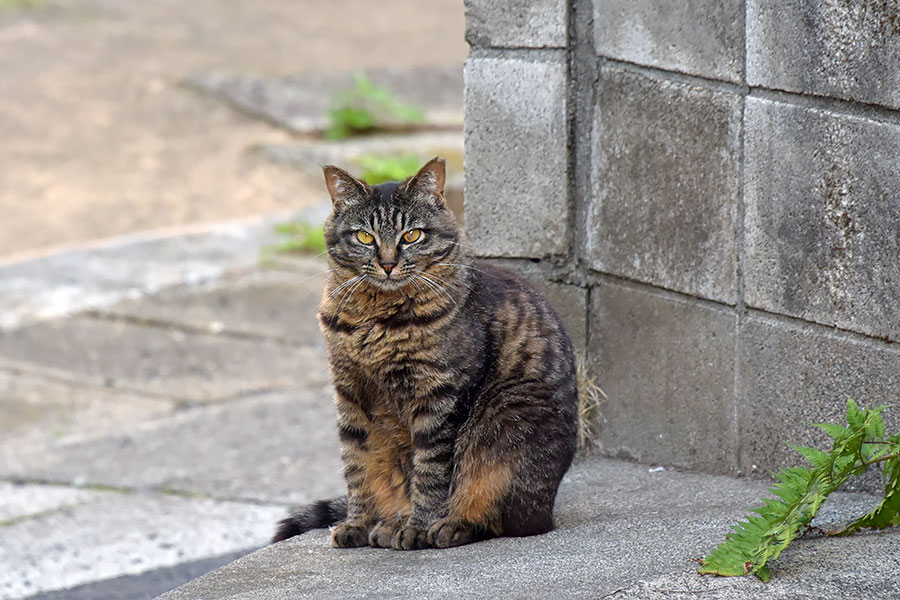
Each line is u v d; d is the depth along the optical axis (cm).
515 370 659
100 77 2403
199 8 2959
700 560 527
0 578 882
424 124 2158
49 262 1636
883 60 577
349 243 666
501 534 653
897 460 539
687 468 733
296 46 2675
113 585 866
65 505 1027
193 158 2052
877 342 609
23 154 2055
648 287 734
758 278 665
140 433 1191
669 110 696
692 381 719
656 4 691
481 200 792
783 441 669
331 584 576
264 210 1847
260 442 1163
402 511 688
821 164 618
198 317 1491
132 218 1823
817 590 494
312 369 1360
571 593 512
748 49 645
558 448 654
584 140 752
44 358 1368
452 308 649
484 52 775
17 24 2738
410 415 662
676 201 704
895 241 589
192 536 955
